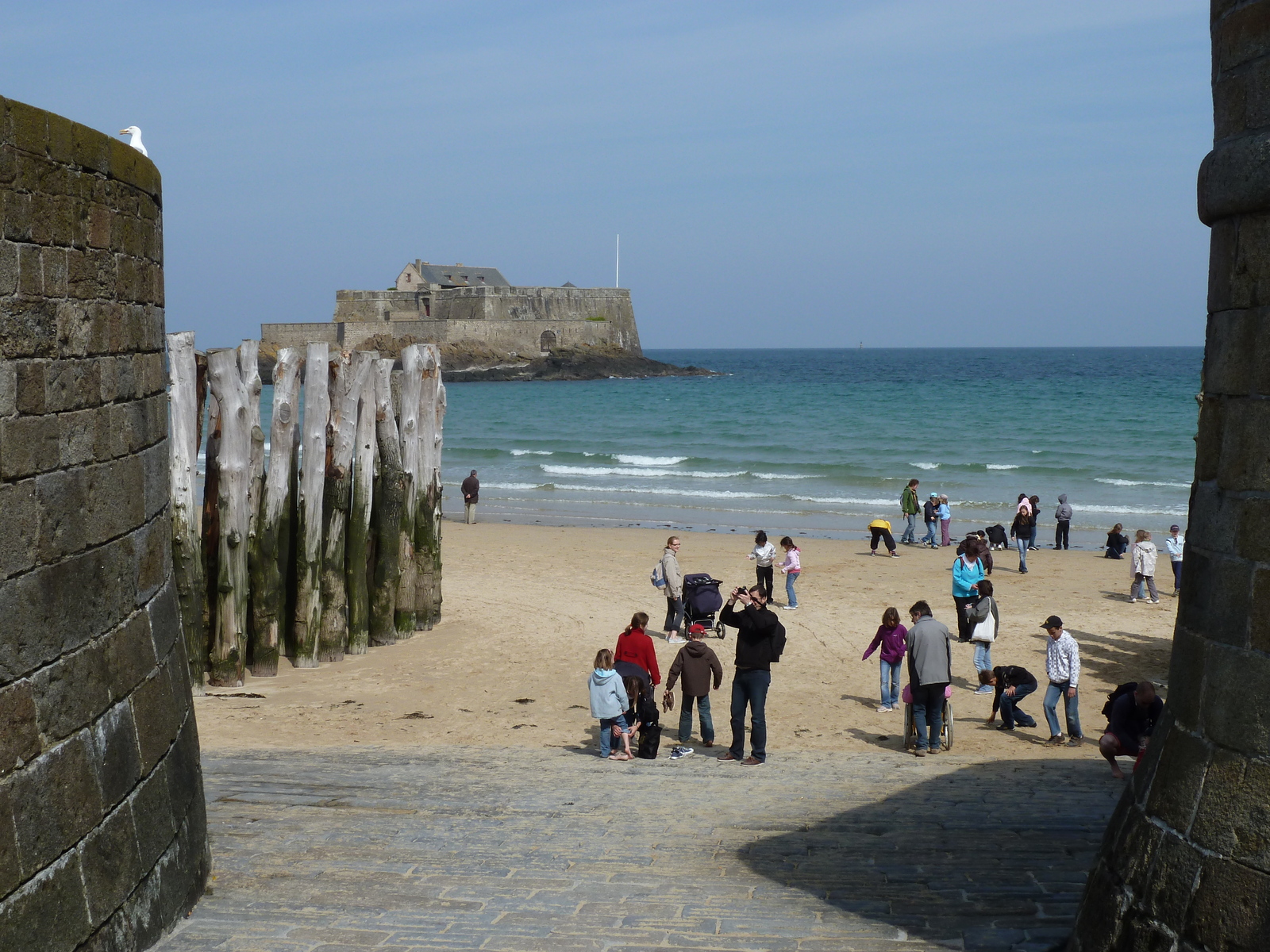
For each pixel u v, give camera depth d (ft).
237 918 18.15
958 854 22.59
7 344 14.15
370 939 16.97
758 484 146.00
